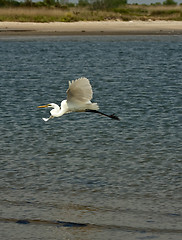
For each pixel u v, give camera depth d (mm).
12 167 13438
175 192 11672
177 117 19500
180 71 33188
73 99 10352
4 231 9867
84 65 36031
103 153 14711
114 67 35094
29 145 15602
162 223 10070
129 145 15586
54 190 11805
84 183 12242
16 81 28781
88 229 9891
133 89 26094
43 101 23062
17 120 19047
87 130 17578
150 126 18078
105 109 21125
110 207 10836
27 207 10883
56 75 31328
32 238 9617
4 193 11617
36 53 42781
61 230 9875
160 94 24578
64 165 13617
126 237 9523
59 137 16594
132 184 12172
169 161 13945
